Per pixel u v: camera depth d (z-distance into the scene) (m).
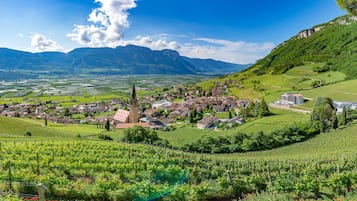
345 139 70.69
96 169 29.36
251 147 76.31
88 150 39.59
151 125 133.50
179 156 41.03
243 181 26.36
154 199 22.19
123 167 29.94
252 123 103.56
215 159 41.62
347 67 188.25
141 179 28.50
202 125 124.62
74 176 27.48
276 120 102.31
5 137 56.00
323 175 31.69
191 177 30.89
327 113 86.88
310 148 70.94
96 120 148.75
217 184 25.97
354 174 23.14
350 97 130.75
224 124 121.56
